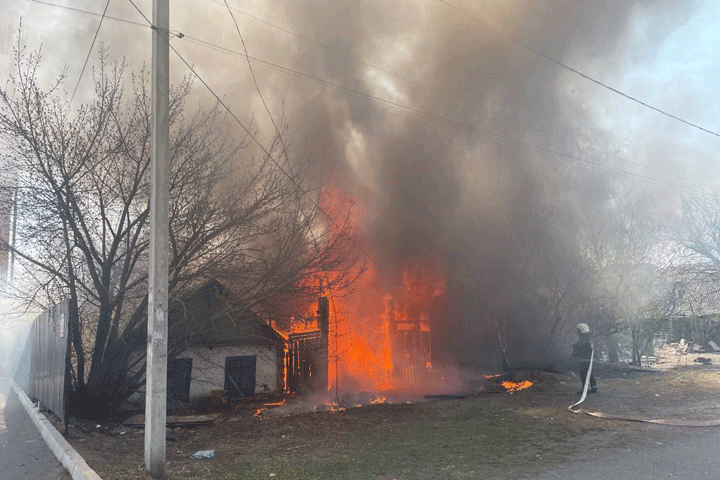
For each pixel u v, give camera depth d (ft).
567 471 17.63
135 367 36.73
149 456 18.07
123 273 31.07
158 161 19.25
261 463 20.47
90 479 16.80
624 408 30.68
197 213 30.78
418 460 20.24
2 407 40.14
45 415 31.89
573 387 41.81
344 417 31.12
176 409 37.01
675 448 20.03
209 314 33.58
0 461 22.09
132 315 32.86
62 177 29.35
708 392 35.09
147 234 32.14
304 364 42.86
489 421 28.30
